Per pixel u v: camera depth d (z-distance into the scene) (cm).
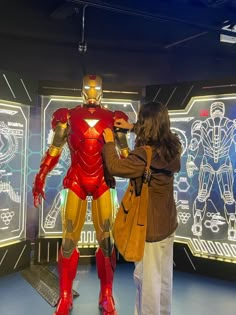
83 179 276
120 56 544
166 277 213
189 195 402
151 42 555
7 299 319
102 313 286
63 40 509
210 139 391
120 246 202
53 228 415
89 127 276
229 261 373
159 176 202
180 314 293
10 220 383
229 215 379
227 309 304
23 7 479
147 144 205
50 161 288
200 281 370
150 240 201
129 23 536
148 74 563
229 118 380
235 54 611
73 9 467
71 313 290
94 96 288
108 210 279
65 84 403
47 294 326
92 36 522
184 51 582
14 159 386
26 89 385
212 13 425
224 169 384
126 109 418
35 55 496
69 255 281
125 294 334
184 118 405
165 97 410
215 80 381
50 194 414
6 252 373
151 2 388
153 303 201
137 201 200
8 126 378
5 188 377
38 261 408
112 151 209
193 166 401
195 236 396
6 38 478
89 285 355
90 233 418
